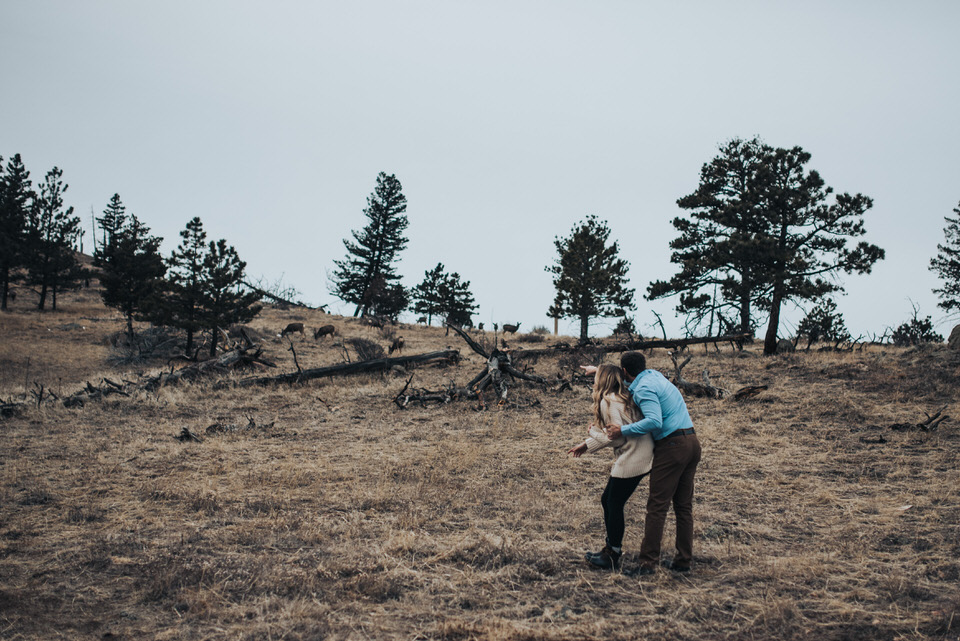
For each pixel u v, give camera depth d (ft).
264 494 22.18
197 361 64.39
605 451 29.60
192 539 17.49
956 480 23.00
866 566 15.56
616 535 15.40
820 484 23.38
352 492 22.44
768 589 14.19
